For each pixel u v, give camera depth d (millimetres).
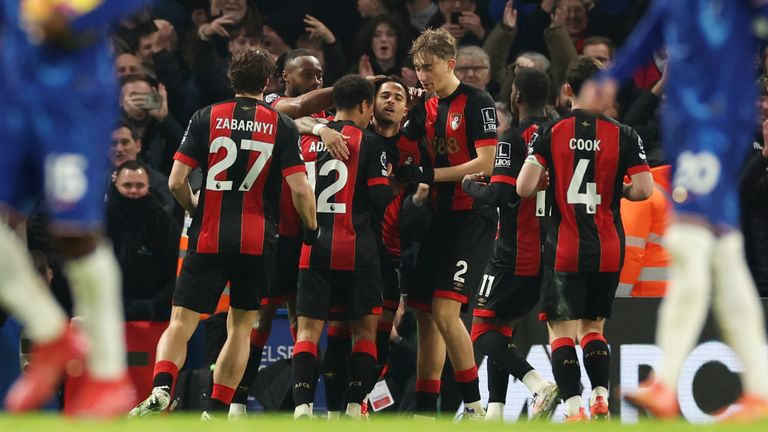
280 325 29875
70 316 30875
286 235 26953
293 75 27391
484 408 28031
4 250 13383
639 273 28984
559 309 23562
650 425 13492
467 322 28984
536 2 41031
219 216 23812
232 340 24281
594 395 23672
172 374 23734
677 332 14234
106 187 31484
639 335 27438
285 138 24016
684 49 14492
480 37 39250
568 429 13195
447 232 26750
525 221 25312
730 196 14461
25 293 13516
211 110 24016
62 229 13516
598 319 24031
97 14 13320
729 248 14383
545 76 25672
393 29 37688
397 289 27953
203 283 23953
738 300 14344
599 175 23469
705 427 13078
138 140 34156
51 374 13664
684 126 14539
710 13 14375
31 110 13609
